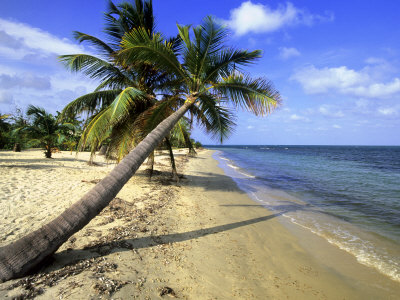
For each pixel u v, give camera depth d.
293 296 3.18
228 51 5.97
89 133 6.84
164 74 8.74
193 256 3.93
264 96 5.68
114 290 2.68
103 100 8.01
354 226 6.18
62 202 5.82
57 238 2.89
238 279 3.46
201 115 7.37
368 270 3.97
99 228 4.48
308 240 5.20
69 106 7.29
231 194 9.58
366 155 51.91
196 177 13.66
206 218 6.09
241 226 5.80
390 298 3.23
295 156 44.59
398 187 12.07
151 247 3.98
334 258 4.39
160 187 9.10
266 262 4.10
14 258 2.69
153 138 4.29
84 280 2.77
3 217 4.59
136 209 5.94
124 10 8.00
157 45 5.45
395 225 6.27
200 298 2.90
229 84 5.90
